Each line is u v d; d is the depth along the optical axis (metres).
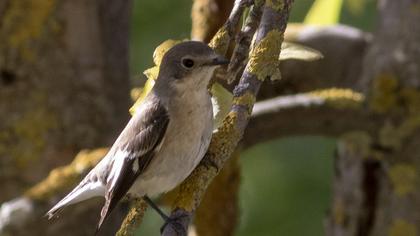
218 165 9.17
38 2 11.91
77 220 11.66
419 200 12.81
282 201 17.81
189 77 9.83
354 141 12.74
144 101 10.34
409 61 12.80
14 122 11.88
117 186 10.24
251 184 17.89
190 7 17.80
